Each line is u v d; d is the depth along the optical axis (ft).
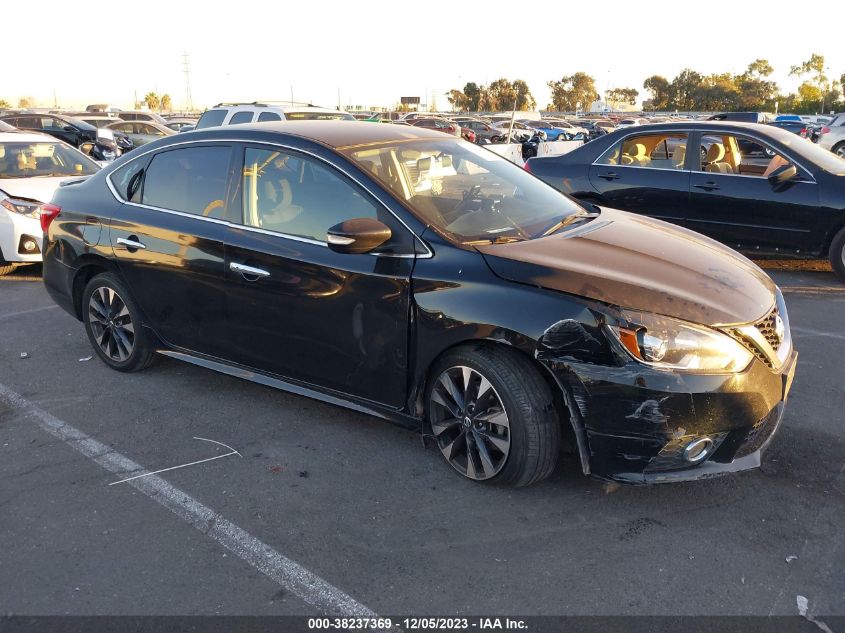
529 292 10.19
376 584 9.04
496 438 10.71
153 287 14.42
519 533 10.01
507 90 303.27
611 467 10.05
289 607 8.66
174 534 10.14
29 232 24.50
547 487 11.13
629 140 25.70
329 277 11.80
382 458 12.18
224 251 13.08
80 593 8.93
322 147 12.53
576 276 10.25
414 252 11.17
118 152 54.39
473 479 11.18
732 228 23.93
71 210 15.87
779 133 23.89
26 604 8.73
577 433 10.09
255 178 13.08
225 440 12.89
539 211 13.17
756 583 8.93
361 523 10.32
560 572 9.20
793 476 11.35
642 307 9.82
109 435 13.15
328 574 9.25
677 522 10.21
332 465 11.98
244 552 9.71
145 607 8.67
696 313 9.92
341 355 12.01
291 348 12.65
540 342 9.96
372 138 13.37
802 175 22.85
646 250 11.72
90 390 15.19
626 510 10.51
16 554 9.70
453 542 9.84
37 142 28.07
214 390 15.10
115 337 15.76
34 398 14.83
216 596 8.86
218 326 13.61
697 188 24.18
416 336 11.09
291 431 13.21
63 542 9.97
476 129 112.47
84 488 11.38
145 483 11.49
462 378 10.96
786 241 23.24
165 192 14.40
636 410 9.64
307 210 12.37
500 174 14.20
